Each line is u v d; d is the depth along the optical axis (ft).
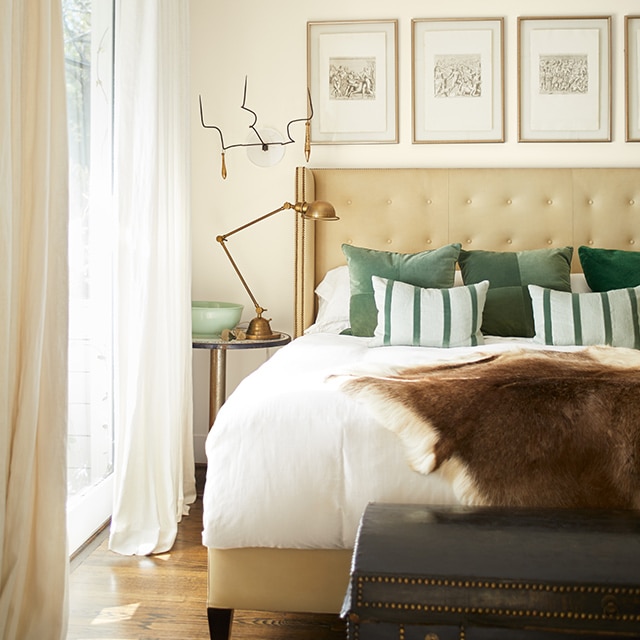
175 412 10.40
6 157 5.70
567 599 4.83
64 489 6.52
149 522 9.32
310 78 13.01
